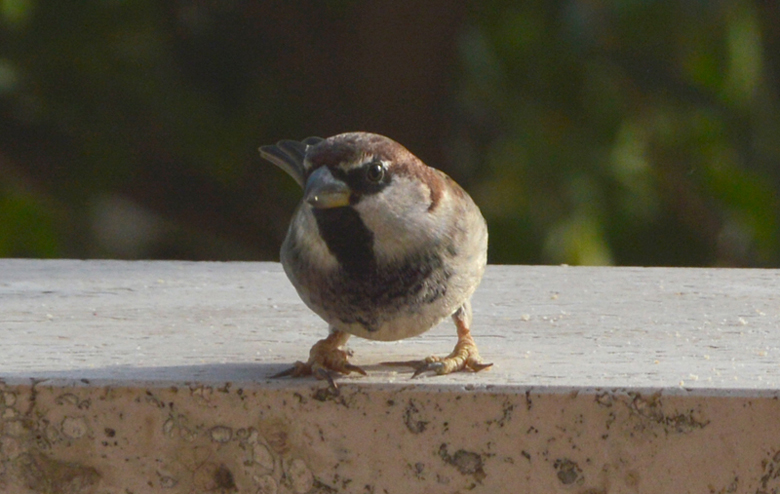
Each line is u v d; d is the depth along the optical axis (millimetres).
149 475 5184
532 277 8203
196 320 6945
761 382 5062
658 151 13555
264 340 6391
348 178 5070
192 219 14031
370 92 13570
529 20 13094
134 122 13375
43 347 6137
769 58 13391
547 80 12992
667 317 6918
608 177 12781
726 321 6793
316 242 5254
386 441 5062
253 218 14133
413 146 13695
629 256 13023
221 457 5156
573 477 5000
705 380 5117
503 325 6727
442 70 13531
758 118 13438
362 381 5121
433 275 5250
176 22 13594
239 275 8383
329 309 5352
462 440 5023
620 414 4938
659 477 4965
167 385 5117
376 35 13383
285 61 13828
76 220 13844
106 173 13469
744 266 13836
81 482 5199
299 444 5109
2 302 7422
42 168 13422
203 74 13883
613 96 13117
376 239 5168
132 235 15227
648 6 12422
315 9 13609
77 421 5148
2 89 12844
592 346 6117
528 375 5281
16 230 13453
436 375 5297
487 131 13891
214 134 13531
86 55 13055
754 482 4922
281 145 5844
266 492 5164
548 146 12773
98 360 5770
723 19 12625
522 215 12672
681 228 13797
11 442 5188
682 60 13062
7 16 12602
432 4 13211
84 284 8016
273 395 5086
